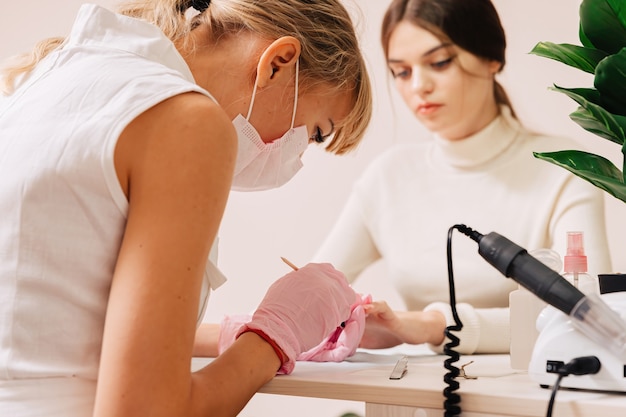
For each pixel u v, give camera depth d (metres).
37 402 0.87
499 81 2.16
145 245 0.83
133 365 0.81
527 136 2.14
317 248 2.48
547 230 2.03
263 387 1.05
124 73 0.92
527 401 0.87
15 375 0.88
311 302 1.10
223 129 0.88
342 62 1.19
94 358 0.90
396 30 2.24
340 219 2.36
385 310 1.45
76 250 0.88
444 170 2.20
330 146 1.31
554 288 0.85
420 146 2.28
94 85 0.92
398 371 1.07
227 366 0.96
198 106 0.88
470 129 2.14
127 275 0.83
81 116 0.89
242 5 1.11
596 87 1.05
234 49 1.12
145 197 0.85
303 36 1.13
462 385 0.98
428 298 2.17
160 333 0.82
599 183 1.03
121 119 0.86
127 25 1.01
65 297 0.89
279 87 1.14
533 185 2.06
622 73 1.01
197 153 0.85
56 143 0.88
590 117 1.09
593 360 0.89
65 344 0.89
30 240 0.88
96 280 0.89
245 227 2.58
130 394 0.80
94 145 0.86
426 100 2.19
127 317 0.82
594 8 1.04
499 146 2.13
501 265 0.90
